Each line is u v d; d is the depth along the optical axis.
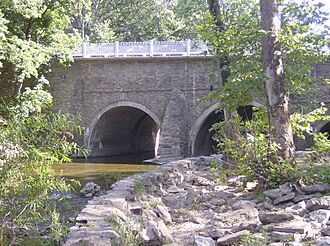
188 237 5.10
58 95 23.42
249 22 8.66
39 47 16.72
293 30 8.22
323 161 7.95
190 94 22.02
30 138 4.59
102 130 25.06
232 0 10.97
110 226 4.28
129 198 6.16
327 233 4.71
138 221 5.02
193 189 7.80
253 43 8.44
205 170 10.78
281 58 7.51
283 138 7.21
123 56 22.67
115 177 13.37
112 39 34.75
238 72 8.20
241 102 8.13
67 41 19.22
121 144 28.09
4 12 16.06
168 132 21.20
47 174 4.57
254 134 7.36
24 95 14.86
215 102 21.42
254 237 4.45
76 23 35.28
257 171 7.14
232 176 9.12
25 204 4.48
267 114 7.71
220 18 10.40
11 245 4.45
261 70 7.89
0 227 4.37
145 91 22.66
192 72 22.00
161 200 6.88
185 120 21.95
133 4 36.84
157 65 22.55
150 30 36.31
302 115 8.37
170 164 10.02
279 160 6.96
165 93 22.42
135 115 26.81
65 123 4.80
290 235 4.47
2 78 17.77
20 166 4.37
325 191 6.43
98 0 37.09
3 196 4.33
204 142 24.30
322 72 16.28
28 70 15.45
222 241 4.61
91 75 23.19
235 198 7.03
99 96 23.16
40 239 4.87
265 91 7.72
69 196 9.91
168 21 36.00
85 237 3.90
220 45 8.75
